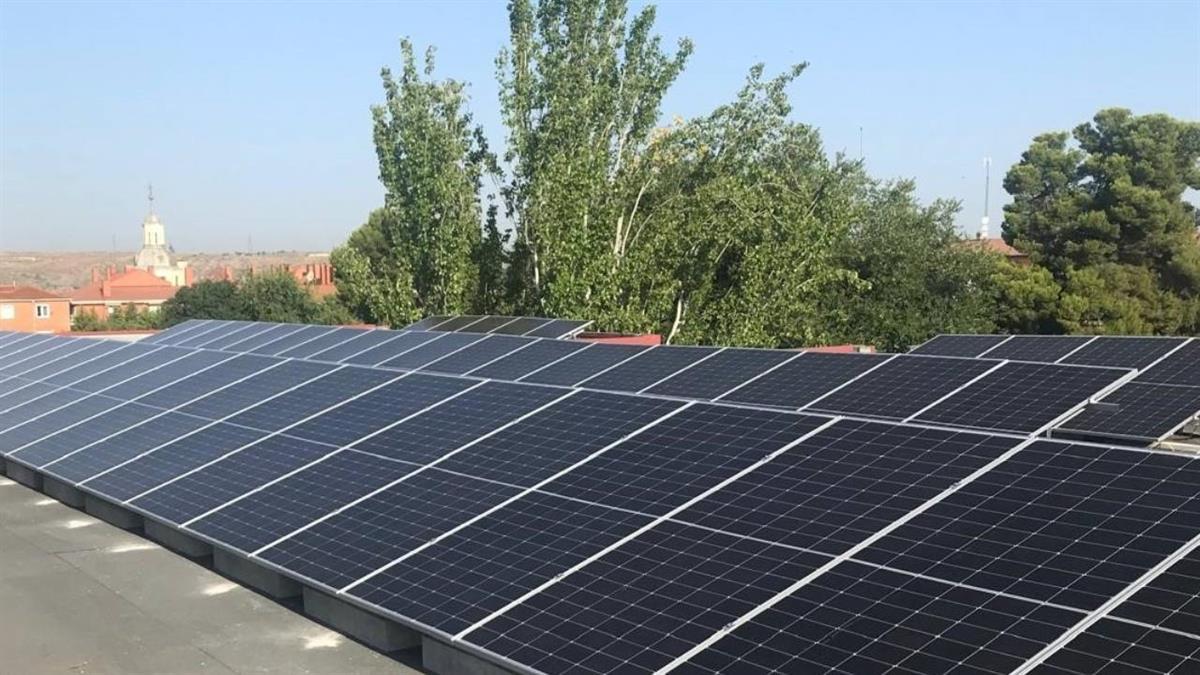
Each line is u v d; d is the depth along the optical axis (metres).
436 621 10.17
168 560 15.61
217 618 12.92
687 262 41.31
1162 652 6.86
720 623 8.79
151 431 20.36
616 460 12.94
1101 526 8.58
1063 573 8.09
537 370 18.58
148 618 12.98
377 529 12.73
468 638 9.68
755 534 10.14
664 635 8.86
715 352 17.62
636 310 38.97
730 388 15.58
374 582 11.36
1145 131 73.31
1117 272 67.00
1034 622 7.60
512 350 20.97
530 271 42.56
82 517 18.73
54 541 16.94
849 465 11.16
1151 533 8.25
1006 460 10.27
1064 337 26.56
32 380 30.02
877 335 58.25
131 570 15.12
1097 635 7.23
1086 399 13.12
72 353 33.91
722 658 8.30
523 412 15.75
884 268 59.62
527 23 41.44
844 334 57.12
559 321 27.72
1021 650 7.34
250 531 13.80
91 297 130.88
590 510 11.66
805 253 40.69
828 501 10.45
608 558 10.45
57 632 12.56
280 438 17.55
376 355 23.30
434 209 41.94
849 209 43.19
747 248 41.00
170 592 14.02
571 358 19.11
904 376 15.16
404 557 11.73
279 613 13.06
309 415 18.59
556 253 37.75
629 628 9.12
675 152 45.00
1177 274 70.81
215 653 11.74
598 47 41.66
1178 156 75.56
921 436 11.38
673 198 42.56
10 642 12.26
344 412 18.28
